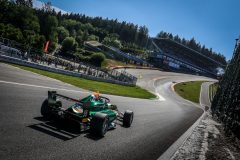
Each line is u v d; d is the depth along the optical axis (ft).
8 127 21.91
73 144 23.08
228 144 50.01
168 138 39.86
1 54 88.07
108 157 22.76
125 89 154.61
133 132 36.73
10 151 17.58
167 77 367.45
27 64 91.97
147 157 26.58
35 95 40.24
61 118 26.89
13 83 44.57
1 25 229.86
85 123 28.02
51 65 124.77
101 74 166.91
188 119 80.07
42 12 543.39
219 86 168.66
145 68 393.70
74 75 123.54
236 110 75.72
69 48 388.37
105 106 33.58
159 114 70.28
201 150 37.24
